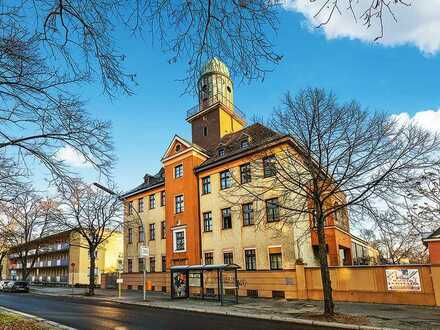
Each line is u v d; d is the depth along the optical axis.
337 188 17.58
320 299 23.22
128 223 42.00
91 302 27.08
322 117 18.08
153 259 40.06
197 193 35.50
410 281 20.08
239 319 16.77
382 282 21.03
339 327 14.37
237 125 43.69
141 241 42.50
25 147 8.84
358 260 41.16
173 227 36.19
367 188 17.02
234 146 34.91
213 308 20.47
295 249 27.05
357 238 40.50
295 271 24.58
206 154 37.34
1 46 7.06
